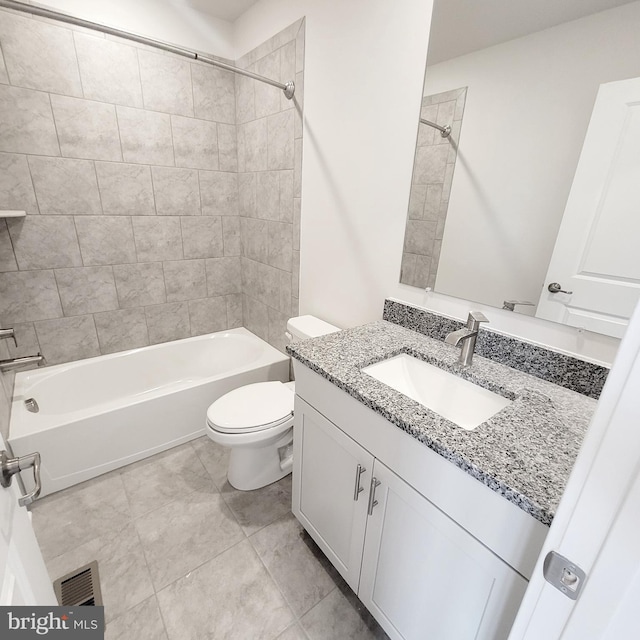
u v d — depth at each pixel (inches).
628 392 12.5
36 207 71.6
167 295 93.7
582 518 14.6
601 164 35.1
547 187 39.3
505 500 26.1
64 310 80.0
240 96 86.7
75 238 77.3
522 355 43.9
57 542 55.5
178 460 74.4
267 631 45.3
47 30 64.6
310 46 63.6
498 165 42.9
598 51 33.5
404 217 54.9
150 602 47.8
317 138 67.0
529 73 38.4
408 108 50.5
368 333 54.6
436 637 35.6
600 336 38.1
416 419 32.4
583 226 37.3
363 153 58.7
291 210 78.5
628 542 13.4
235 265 103.6
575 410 35.7
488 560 28.5
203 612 47.0
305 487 52.2
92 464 67.7
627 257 34.9
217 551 55.1
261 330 101.5
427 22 45.8
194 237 93.6
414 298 56.6
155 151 81.7
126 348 91.0
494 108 42.0
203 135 87.3
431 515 32.6
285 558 54.5
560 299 40.4
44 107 67.6
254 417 59.0
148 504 63.2
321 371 42.0
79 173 74.2
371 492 38.5
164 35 76.7
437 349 49.6
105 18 69.5
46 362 80.4
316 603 48.6
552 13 35.7
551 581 16.1
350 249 65.7
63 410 78.7
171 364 96.2
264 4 72.6
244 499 65.1
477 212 46.1
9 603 22.8
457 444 29.4
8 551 25.0
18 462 27.0
